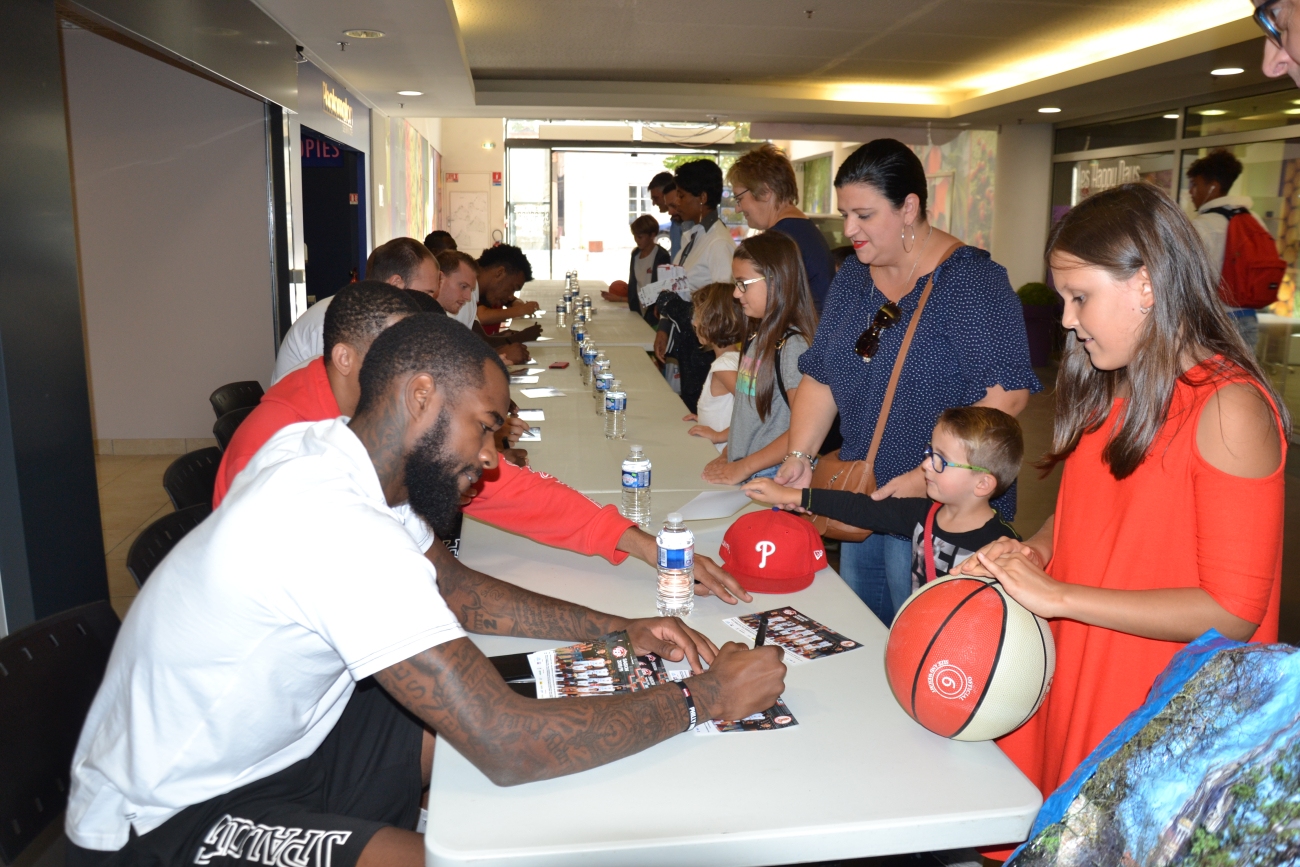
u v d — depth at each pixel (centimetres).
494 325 631
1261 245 709
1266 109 770
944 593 128
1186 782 77
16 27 270
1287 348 714
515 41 850
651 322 693
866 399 225
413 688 111
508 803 111
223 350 625
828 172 1617
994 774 117
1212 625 123
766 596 176
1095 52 883
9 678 133
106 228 602
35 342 278
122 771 123
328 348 188
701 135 1533
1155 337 130
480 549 201
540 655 147
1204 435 127
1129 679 138
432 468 123
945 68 972
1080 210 137
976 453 181
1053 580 126
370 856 121
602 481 255
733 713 128
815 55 906
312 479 117
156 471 579
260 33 550
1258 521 122
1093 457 149
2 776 127
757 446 274
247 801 129
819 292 339
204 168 602
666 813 109
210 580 115
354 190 956
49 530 285
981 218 1189
